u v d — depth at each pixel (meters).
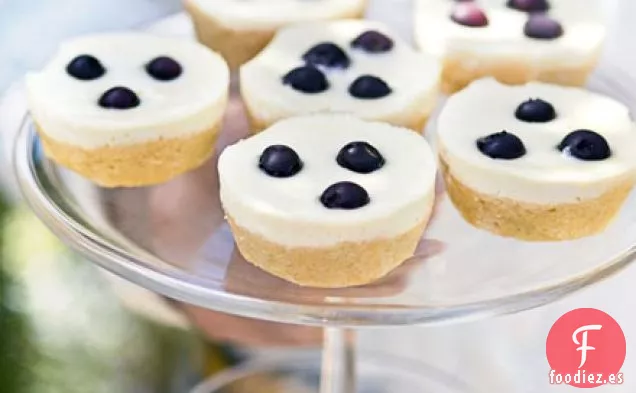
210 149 0.57
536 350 0.69
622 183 0.53
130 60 0.58
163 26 0.64
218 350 0.69
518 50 0.60
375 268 0.52
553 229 0.53
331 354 0.62
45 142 0.56
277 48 0.59
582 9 0.62
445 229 0.54
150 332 0.66
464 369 0.71
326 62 0.58
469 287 0.51
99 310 0.66
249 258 0.52
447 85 0.61
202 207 0.55
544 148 0.54
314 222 0.50
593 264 0.52
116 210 0.55
